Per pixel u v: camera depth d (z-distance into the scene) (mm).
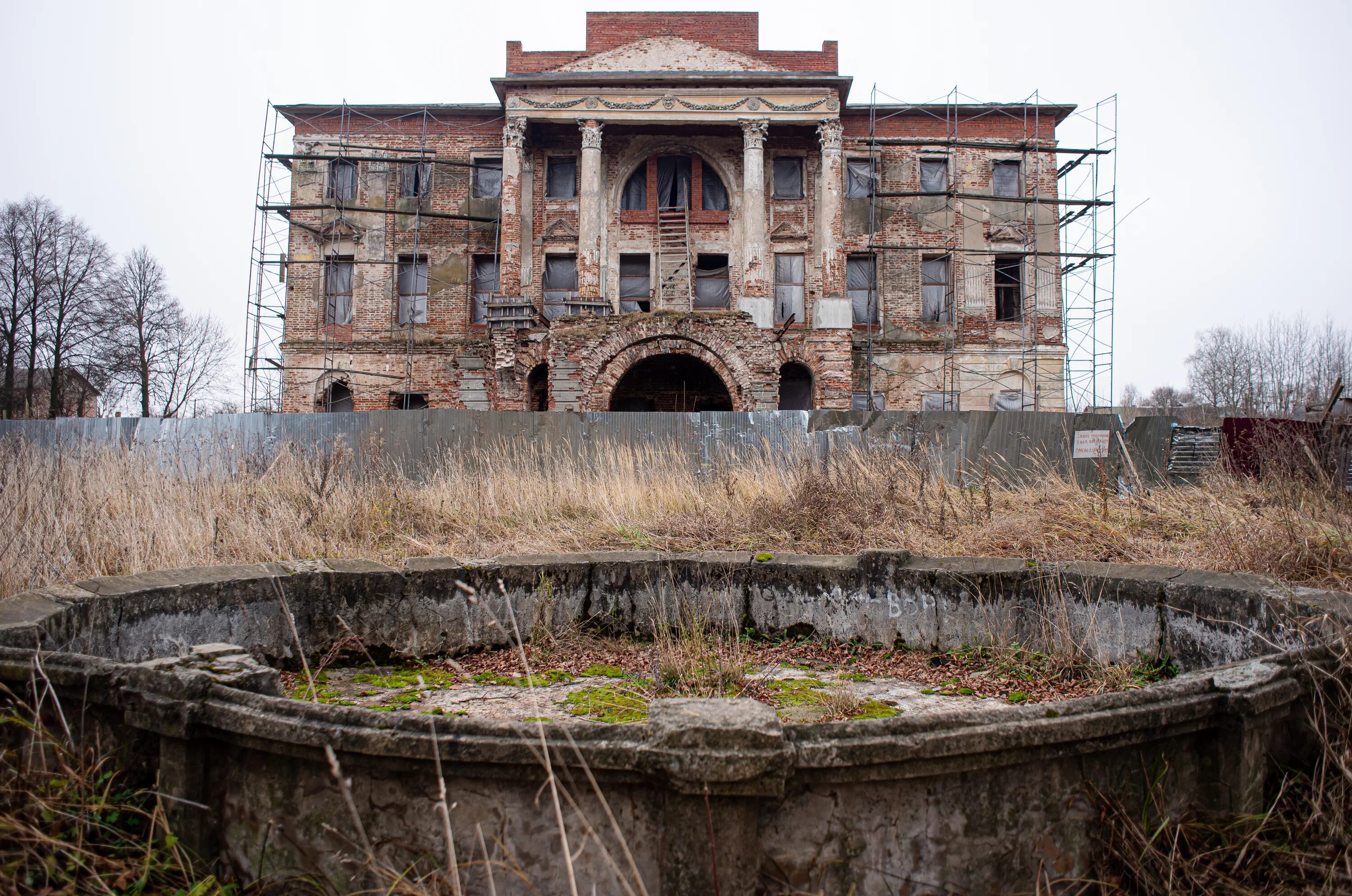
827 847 2236
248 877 2414
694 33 22500
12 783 2449
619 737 2242
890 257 23594
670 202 23656
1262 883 2412
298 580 4625
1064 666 4527
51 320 29000
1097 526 6785
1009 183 23859
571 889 2084
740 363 18484
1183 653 4223
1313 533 5535
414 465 12242
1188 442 12523
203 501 7242
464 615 5109
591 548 7246
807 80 21375
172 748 2451
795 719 3836
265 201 22766
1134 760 2508
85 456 7859
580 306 21016
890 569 5188
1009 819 2365
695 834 2129
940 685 4473
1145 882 2355
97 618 3604
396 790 2320
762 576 5453
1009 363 23203
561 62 22078
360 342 23375
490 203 23719
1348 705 2814
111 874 2309
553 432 12828
